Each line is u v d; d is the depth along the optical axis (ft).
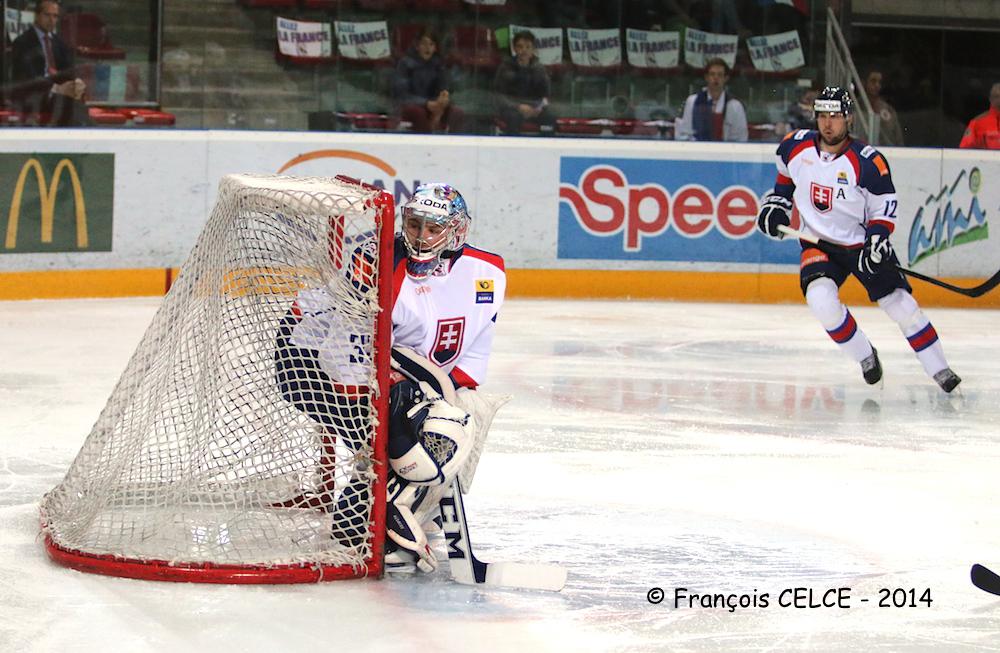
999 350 49.70
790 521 25.11
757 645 18.12
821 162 39.19
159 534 21.08
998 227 63.62
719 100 63.36
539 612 19.16
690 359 45.24
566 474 28.35
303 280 20.61
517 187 60.54
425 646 17.58
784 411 36.65
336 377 20.39
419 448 20.06
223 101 61.87
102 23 59.31
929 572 21.98
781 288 62.64
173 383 21.79
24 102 56.90
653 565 21.88
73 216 54.39
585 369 42.39
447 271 21.30
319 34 62.13
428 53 62.44
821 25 65.41
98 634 17.72
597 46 63.77
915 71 68.49
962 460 31.01
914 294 63.21
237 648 17.34
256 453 21.04
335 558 20.24
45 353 42.01
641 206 61.52
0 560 20.83
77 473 22.29
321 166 58.75
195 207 56.95
